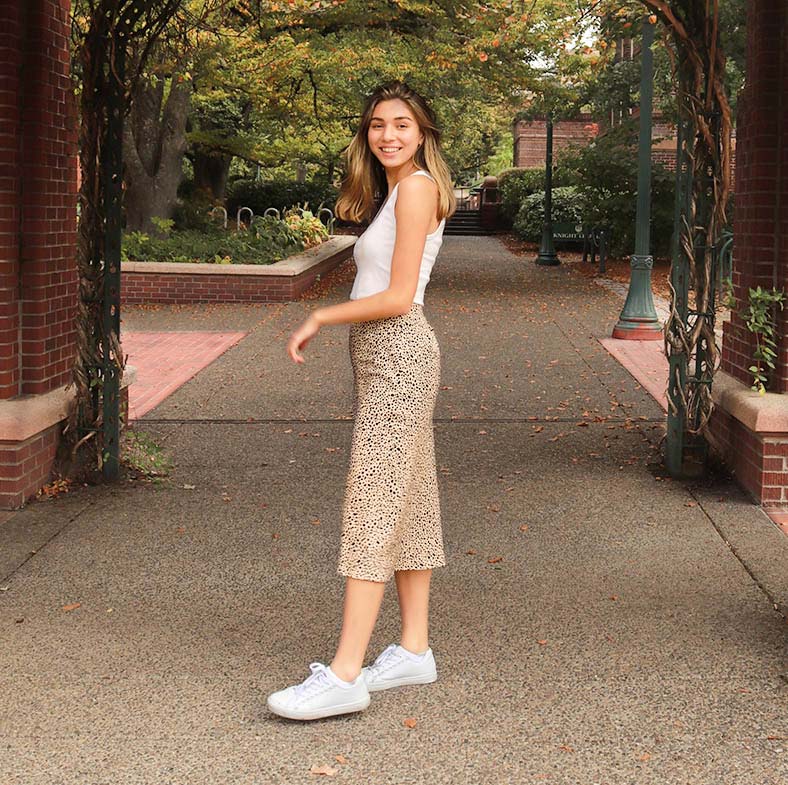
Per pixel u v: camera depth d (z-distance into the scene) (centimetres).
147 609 461
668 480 672
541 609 460
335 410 905
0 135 596
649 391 986
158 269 1706
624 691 381
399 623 445
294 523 587
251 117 2428
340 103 1917
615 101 2275
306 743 344
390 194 364
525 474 691
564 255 2797
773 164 619
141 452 705
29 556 528
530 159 4191
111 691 382
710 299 665
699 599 472
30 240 621
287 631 437
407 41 1745
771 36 615
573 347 1270
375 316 351
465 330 1405
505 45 1653
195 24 853
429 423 370
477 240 3403
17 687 385
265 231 2072
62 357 664
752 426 603
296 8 1438
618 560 525
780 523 583
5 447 600
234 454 749
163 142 1984
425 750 339
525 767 329
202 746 343
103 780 322
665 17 655
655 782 320
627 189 2298
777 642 425
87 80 637
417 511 373
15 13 598
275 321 1509
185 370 1102
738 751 339
